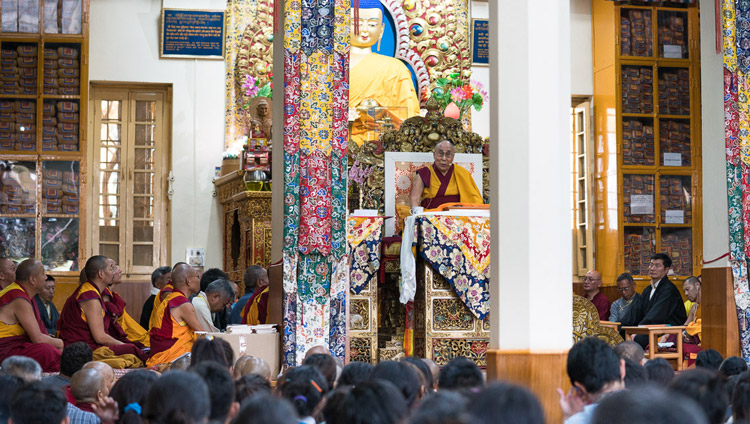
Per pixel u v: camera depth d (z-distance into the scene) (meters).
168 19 13.41
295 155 7.86
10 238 12.16
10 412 3.52
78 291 8.44
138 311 13.20
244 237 12.51
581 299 8.83
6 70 12.34
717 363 5.93
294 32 7.94
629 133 13.63
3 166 12.23
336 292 7.84
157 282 10.81
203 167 13.43
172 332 8.12
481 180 10.60
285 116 7.88
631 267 13.52
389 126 11.63
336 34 8.00
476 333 8.73
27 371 5.19
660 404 1.89
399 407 2.72
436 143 10.83
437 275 8.74
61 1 12.50
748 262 8.86
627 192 13.57
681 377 3.66
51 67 12.41
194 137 13.44
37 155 12.28
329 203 7.89
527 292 5.76
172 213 13.30
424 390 3.98
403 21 14.32
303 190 7.85
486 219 8.84
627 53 13.71
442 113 11.12
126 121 13.52
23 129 12.31
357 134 11.73
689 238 13.70
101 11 13.38
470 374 4.23
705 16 9.24
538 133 5.86
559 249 5.82
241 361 5.25
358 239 8.75
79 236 12.32
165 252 13.41
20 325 7.94
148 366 7.96
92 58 13.28
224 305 9.18
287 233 7.80
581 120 14.32
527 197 5.82
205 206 13.40
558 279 5.80
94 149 13.40
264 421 2.40
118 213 13.37
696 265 13.65
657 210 13.62
